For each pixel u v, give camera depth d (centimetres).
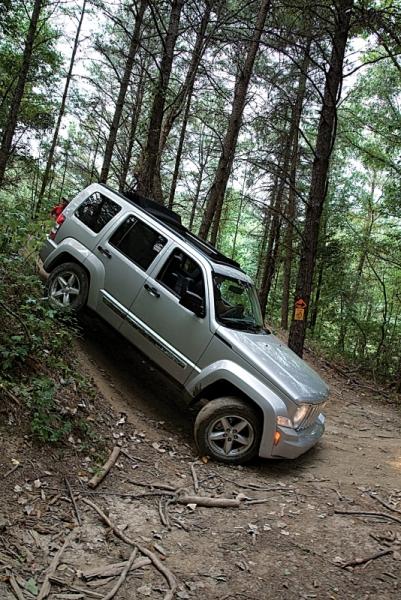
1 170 1170
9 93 1584
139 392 650
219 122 1970
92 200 711
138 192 988
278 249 2216
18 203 841
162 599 293
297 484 517
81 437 468
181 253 629
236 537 383
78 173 2277
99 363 662
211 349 571
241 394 554
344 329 2041
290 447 533
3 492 359
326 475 562
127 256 652
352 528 429
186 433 595
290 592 321
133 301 627
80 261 665
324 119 964
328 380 1353
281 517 430
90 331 713
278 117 1553
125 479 443
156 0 1144
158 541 358
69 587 288
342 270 2116
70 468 422
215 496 451
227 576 329
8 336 504
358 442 763
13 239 682
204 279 606
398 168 1606
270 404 522
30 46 1198
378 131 1570
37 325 545
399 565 372
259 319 696
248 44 1356
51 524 346
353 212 2211
